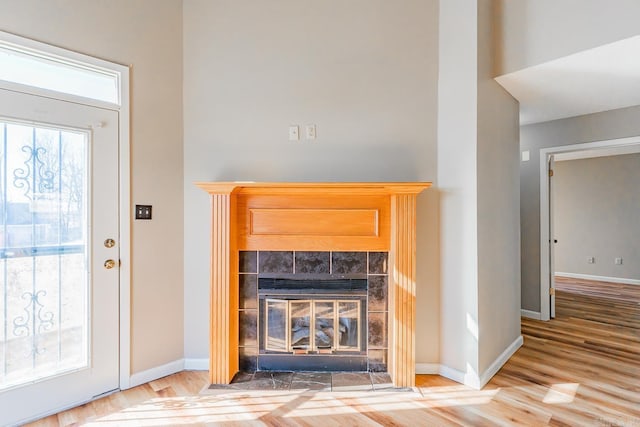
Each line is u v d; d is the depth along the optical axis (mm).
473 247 2234
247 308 2381
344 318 2393
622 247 5602
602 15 1982
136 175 2234
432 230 2412
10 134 1817
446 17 2363
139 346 2244
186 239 2465
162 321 2352
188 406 1974
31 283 1882
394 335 2215
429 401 2031
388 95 2418
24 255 1862
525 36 2305
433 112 2410
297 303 2377
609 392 2133
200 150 2457
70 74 2014
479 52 2254
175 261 2418
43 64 1921
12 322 1824
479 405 1985
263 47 2447
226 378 2217
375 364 2367
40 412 1870
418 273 2418
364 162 2424
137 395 2102
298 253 2357
